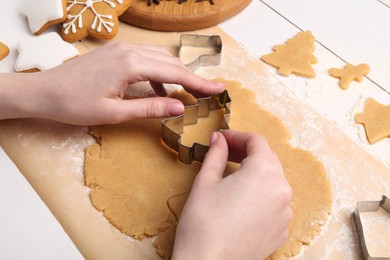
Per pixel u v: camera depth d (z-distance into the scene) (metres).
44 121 0.49
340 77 0.54
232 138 0.44
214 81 0.53
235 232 0.36
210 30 0.58
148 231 0.42
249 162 0.40
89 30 0.55
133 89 0.52
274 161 0.40
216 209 0.37
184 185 0.45
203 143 0.48
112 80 0.44
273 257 0.41
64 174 0.46
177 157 0.47
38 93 0.45
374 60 0.57
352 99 0.53
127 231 0.42
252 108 0.51
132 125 0.49
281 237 0.40
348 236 0.43
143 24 0.57
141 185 0.45
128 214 0.43
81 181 0.45
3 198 0.43
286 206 0.39
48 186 0.45
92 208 0.44
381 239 0.43
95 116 0.45
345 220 0.44
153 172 0.46
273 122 0.50
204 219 0.37
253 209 0.37
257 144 0.42
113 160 0.46
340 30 0.60
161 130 0.48
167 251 0.41
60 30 0.57
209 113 0.50
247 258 0.37
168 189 0.45
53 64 0.52
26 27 0.57
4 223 0.42
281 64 0.55
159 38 0.57
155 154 0.47
